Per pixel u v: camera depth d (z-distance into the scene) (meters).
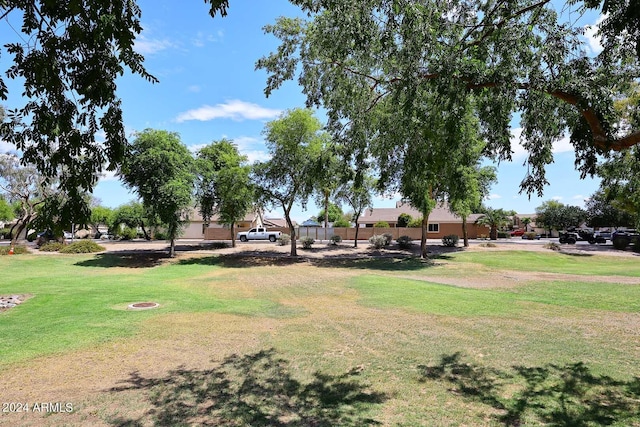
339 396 5.21
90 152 3.76
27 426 4.36
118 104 3.90
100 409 4.81
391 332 8.43
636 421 4.39
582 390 5.31
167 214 24.48
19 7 3.40
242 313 10.41
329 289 14.76
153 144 24.58
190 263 25.34
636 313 10.12
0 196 38.97
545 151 6.70
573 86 5.38
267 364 6.48
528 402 4.96
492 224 51.03
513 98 6.05
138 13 3.83
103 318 9.69
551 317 9.71
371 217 60.56
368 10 5.72
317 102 9.68
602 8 4.38
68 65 3.65
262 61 10.02
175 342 7.72
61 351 7.12
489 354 6.93
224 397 5.18
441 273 20.11
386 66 7.40
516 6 5.50
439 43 6.01
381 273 20.11
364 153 9.05
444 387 5.49
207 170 30.14
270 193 27.25
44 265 24.22
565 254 29.91
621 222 55.19
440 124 6.64
